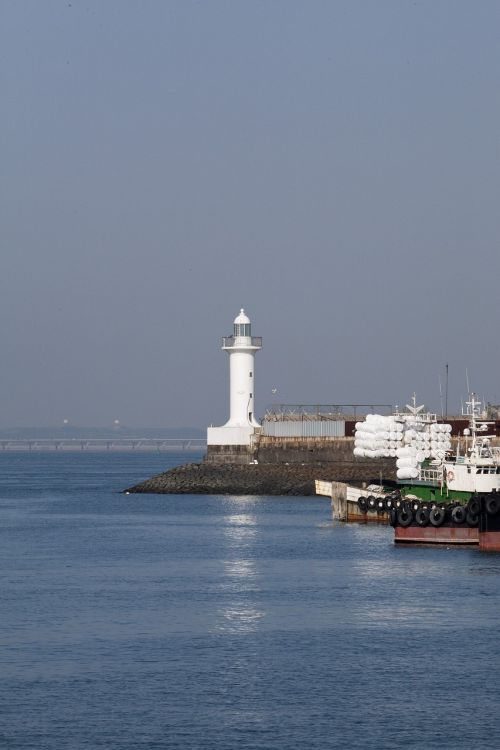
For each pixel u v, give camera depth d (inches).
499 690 4035.4
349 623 5049.2
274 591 5851.4
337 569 6579.7
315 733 3622.0
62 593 5846.5
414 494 7844.5
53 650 4571.9
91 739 3580.2
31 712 3811.5
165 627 4990.2
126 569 6742.1
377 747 3516.2
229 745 3528.5
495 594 5689.0
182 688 4055.1
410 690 4035.4
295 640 4731.8
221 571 6594.5
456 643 4658.0
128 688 4055.1
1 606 5472.4
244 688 4057.6
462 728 3668.8
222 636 4813.0
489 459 7317.9
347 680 4148.6
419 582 6063.0
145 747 3513.8
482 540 7165.4
